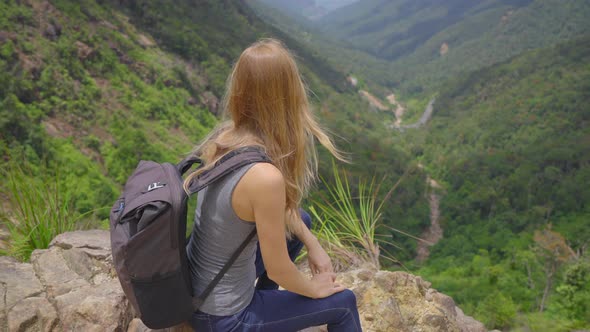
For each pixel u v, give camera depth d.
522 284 30.03
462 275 35.62
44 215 2.33
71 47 56.06
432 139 105.81
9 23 51.09
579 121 89.50
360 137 76.56
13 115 38.19
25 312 1.59
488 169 74.56
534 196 62.03
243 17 120.00
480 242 51.38
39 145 37.53
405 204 61.06
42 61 50.66
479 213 61.72
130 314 1.72
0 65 46.31
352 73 164.62
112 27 68.06
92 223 2.72
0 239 2.35
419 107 147.88
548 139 84.44
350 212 2.57
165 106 61.72
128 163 46.66
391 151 77.44
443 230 59.25
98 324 1.58
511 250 44.00
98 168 42.88
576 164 69.31
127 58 64.69
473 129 101.38
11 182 2.32
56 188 2.48
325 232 2.50
